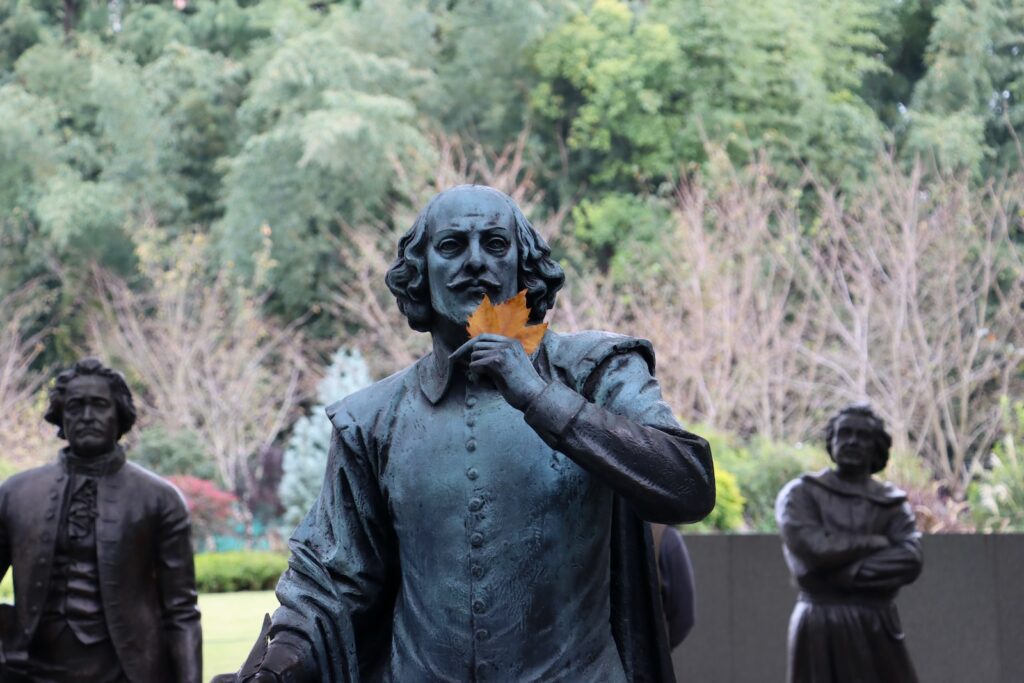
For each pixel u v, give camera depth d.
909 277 23.19
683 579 6.51
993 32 28.23
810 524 8.24
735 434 21.69
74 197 30.70
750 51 28.95
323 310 30.22
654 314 23.33
